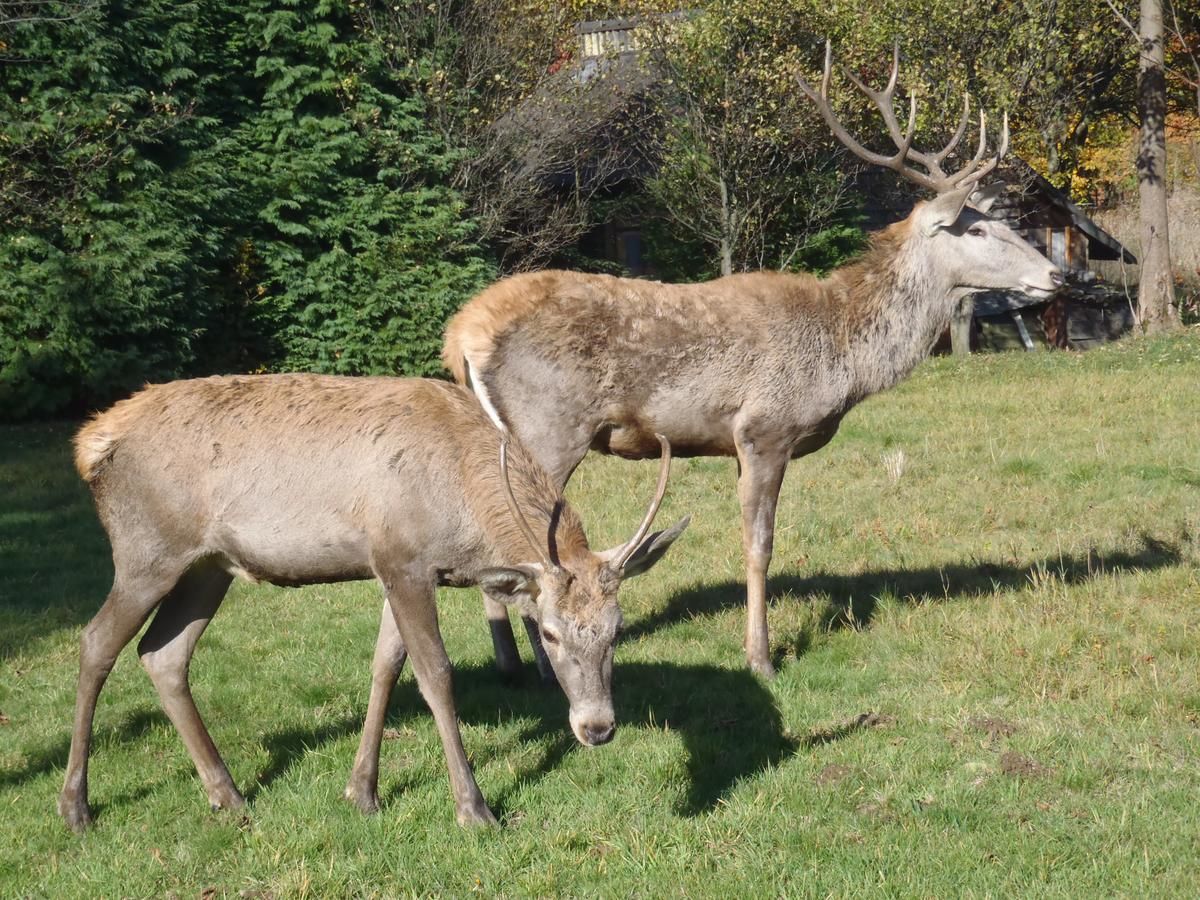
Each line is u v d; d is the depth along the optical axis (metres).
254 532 4.88
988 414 14.09
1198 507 9.59
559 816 4.95
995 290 7.12
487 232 20.81
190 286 17.56
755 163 21.55
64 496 11.75
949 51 20.66
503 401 6.50
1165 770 5.12
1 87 16.98
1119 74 27.53
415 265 19.36
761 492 6.71
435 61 21.42
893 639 6.89
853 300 6.92
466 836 4.75
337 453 4.84
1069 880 4.29
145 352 17.23
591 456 12.67
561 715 6.05
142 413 4.98
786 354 6.66
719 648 6.97
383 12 21.30
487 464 4.84
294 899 4.33
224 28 19.47
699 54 20.84
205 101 18.88
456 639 7.34
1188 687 5.93
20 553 9.72
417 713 6.14
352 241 19.27
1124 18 22.47
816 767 5.32
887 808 4.91
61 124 16.83
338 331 19.00
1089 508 9.79
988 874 4.32
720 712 6.04
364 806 5.01
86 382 16.59
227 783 5.12
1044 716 5.73
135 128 17.22
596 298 6.55
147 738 5.94
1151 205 21.62
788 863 4.48
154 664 5.11
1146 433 12.45
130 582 4.93
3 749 5.82
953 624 6.99
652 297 6.62
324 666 6.95
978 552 8.65
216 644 7.41
